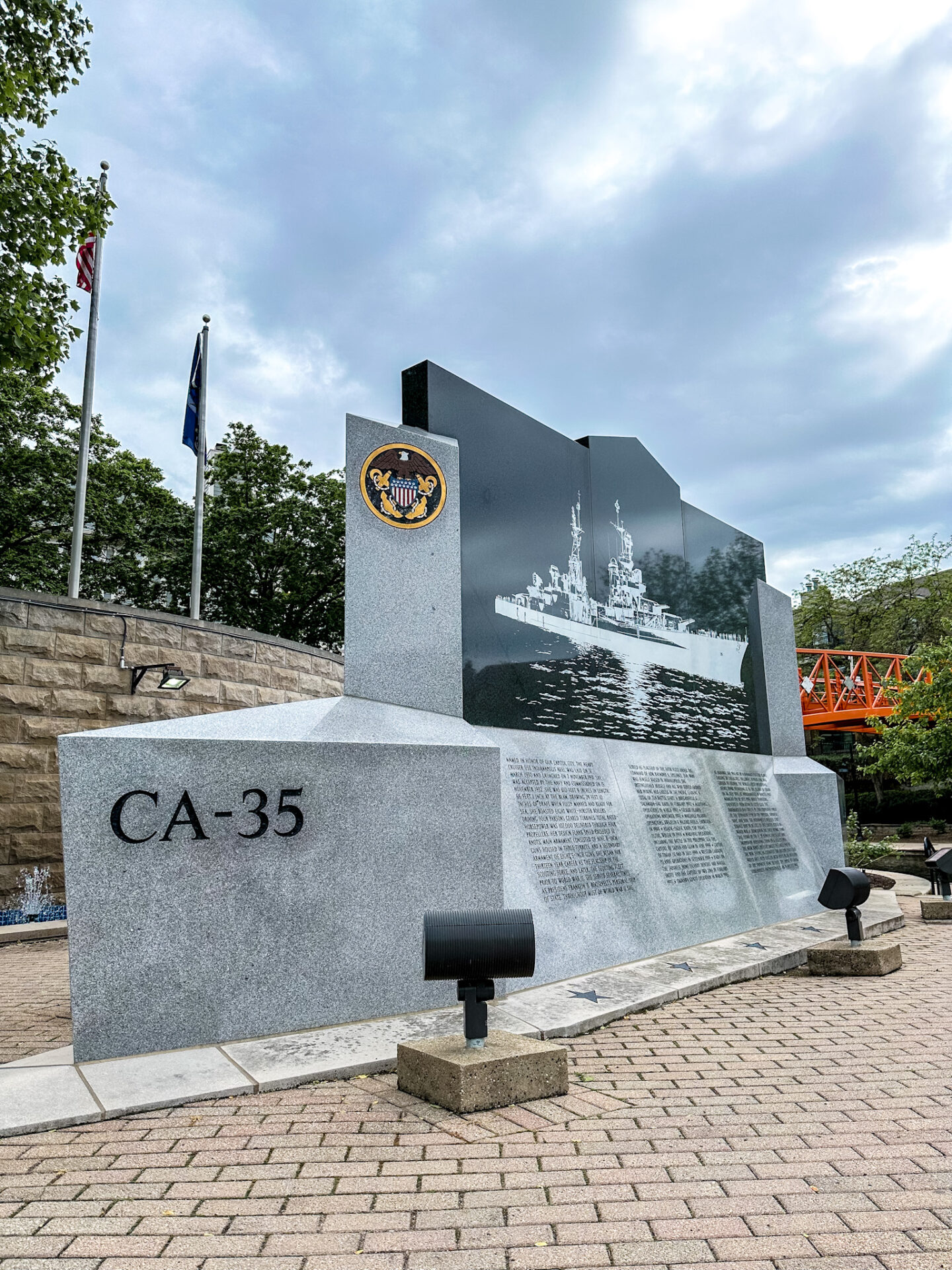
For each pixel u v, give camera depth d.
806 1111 4.23
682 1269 2.72
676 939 8.43
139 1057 4.93
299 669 15.51
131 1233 2.97
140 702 12.30
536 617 8.67
